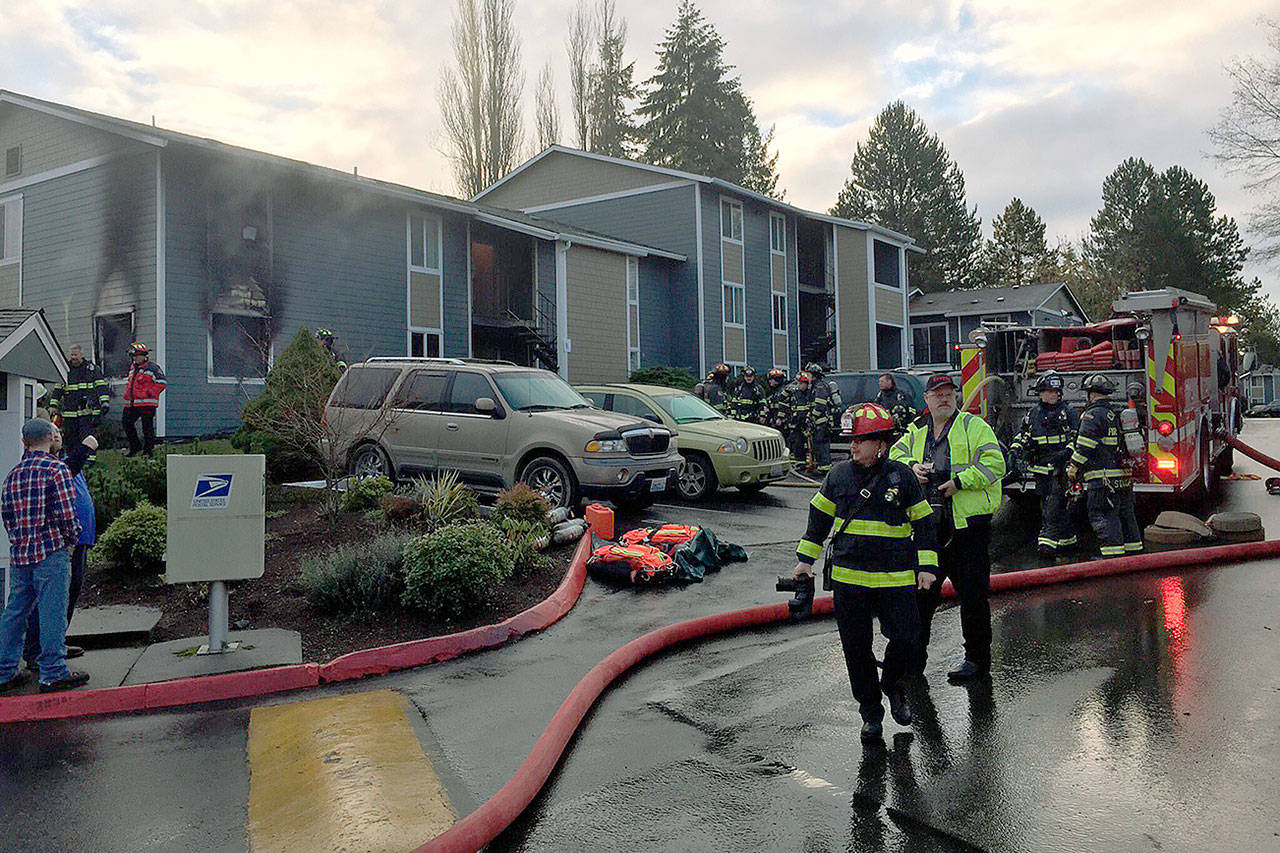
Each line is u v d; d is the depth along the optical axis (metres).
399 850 3.85
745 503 13.80
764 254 33.50
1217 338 14.41
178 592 8.26
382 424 12.48
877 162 64.75
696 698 5.85
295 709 5.79
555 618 7.76
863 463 5.12
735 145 52.38
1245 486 15.34
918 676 6.12
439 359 13.02
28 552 6.00
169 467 6.50
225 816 4.32
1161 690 5.67
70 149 18.94
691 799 4.37
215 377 18.17
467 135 39.50
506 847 3.95
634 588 8.85
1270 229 38.75
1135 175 67.12
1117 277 56.84
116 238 18.09
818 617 8.01
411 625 7.40
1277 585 8.45
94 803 4.48
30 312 7.13
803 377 17.66
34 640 6.57
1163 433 11.52
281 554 9.24
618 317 28.16
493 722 5.47
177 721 5.68
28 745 5.31
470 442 12.17
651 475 11.94
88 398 14.55
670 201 30.66
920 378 18.38
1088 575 9.07
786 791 4.42
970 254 66.00
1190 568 9.43
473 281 27.58
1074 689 5.75
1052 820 4.02
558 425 11.66
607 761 4.86
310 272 19.91
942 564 6.08
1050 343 13.85
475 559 7.55
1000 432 13.04
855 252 36.44
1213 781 4.36
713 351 30.73
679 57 52.06
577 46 48.62
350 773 4.66
